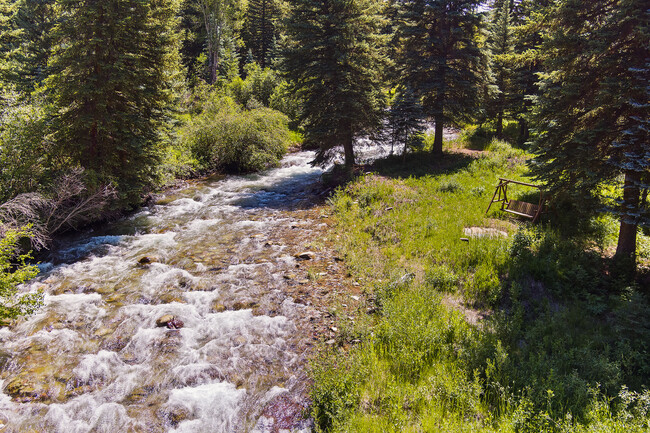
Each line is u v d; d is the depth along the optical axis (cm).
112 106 1452
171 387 596
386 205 1465
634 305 702
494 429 468
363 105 1952
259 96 4022
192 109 3275
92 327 754
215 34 4766
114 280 963
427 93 2102
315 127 1950
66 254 1142
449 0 1962
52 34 1323
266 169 2494
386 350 654
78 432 510
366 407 530
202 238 1280
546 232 1066
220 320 779
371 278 952
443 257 1028
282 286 923
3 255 758
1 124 1274
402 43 2158
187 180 2167
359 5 1789
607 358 595
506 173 1773
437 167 2003
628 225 921
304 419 531
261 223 1433
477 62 2008
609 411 501
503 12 2789
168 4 1559
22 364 641
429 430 471
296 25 1772
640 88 821
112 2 1312
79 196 1309
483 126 3119
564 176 1067
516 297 809
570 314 761
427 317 731
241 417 537
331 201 1614
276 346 695
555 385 539
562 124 1027
